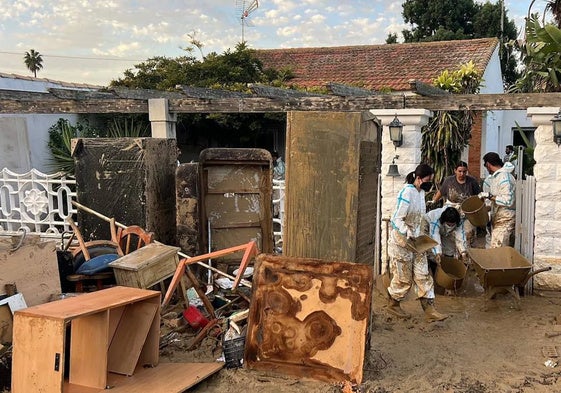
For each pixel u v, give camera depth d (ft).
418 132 25.02
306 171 15.60
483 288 24.22
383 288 23.31
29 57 150.20
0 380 13.76
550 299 23.26
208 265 21.35
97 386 13.48
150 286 18.60
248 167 23.08
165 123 27.66
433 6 101.14
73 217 30.86
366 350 15.23
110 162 22.22
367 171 16.49
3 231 30.66
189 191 22.02
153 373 14.58
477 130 51.67
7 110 28.81
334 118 15.30
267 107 26.43
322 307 14.85
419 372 15.57
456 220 22.82
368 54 58.54
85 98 28.50
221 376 14.88
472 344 18.02
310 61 59.82
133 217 22.11
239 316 16.46
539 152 23.44
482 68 49.85
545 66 27.30
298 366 14.75
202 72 52.39
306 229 15.75
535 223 23.82
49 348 12.69
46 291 16.97
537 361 16.53
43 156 42.60
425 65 52.85
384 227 25.22
